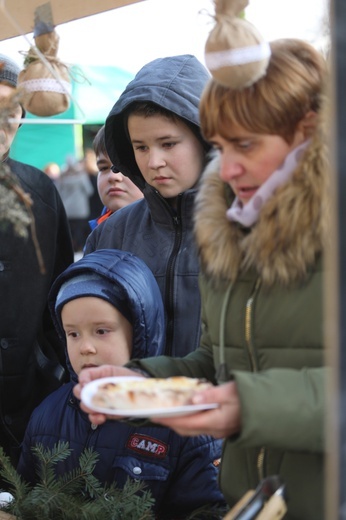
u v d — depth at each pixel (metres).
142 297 2.01
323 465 1.42
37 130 6.17
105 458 1.99
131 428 2.00
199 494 1.94
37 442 2.10
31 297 2.55
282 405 1.27
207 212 1.56
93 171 8.35
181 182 2.12
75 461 2.03
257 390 1.28
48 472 1.88
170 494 1.98
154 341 2.07
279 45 1.45
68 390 2.17
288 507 1.46
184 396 1.32
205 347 1.75
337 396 1.03
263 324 1.45
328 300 1.05
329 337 1.04
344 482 1.02
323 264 1.40
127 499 1.77
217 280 1.56
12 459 2.59
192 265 2.14
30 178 2.61
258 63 1.36
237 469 1.58
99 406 1.33
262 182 1.44
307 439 1.29
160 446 1.96
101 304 2.00
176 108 2.04
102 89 3.96
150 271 2.13
